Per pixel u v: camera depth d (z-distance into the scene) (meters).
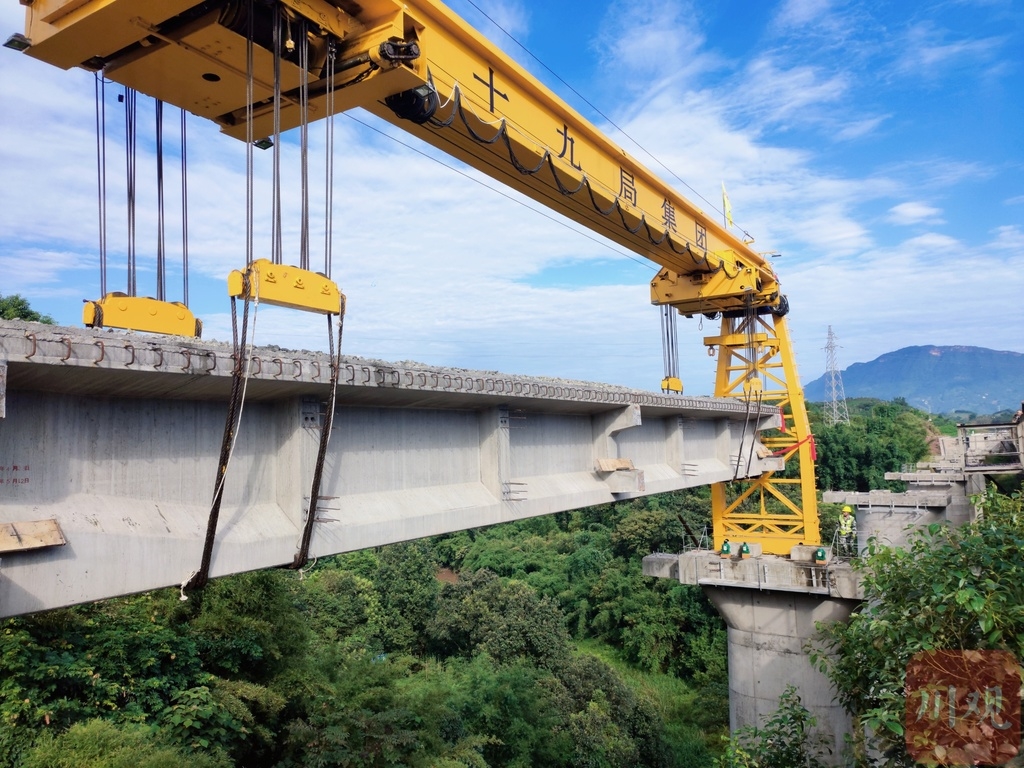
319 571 56.50
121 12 9.73
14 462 8.30
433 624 49.88
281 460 11.73
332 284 10.28
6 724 12.17
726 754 13.47
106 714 14.09
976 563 9.70
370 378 11.71
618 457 21.94
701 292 29.25
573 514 83.00
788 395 33.00
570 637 57.53
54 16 10.20
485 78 15.66
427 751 22.28
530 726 31.27
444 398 14.34
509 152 16.19
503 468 16.34
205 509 10.56
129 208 11.12
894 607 10.18
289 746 19.27
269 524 11.23
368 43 11.80
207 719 15.88
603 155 20.31
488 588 50.59
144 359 8.45
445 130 15.17
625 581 56.66
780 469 34.97
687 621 51.94
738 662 29.41
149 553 9.23
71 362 7.73
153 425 9.98
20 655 13.41
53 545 8.07
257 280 9.11
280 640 21.53
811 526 32.38
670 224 24.50
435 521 14.24
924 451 88.56
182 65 11.08
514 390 15.66
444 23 14.27
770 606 28.84
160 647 16.67
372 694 22.17
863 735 11.06
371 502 13.34
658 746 36.28
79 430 9.05
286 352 10.94
